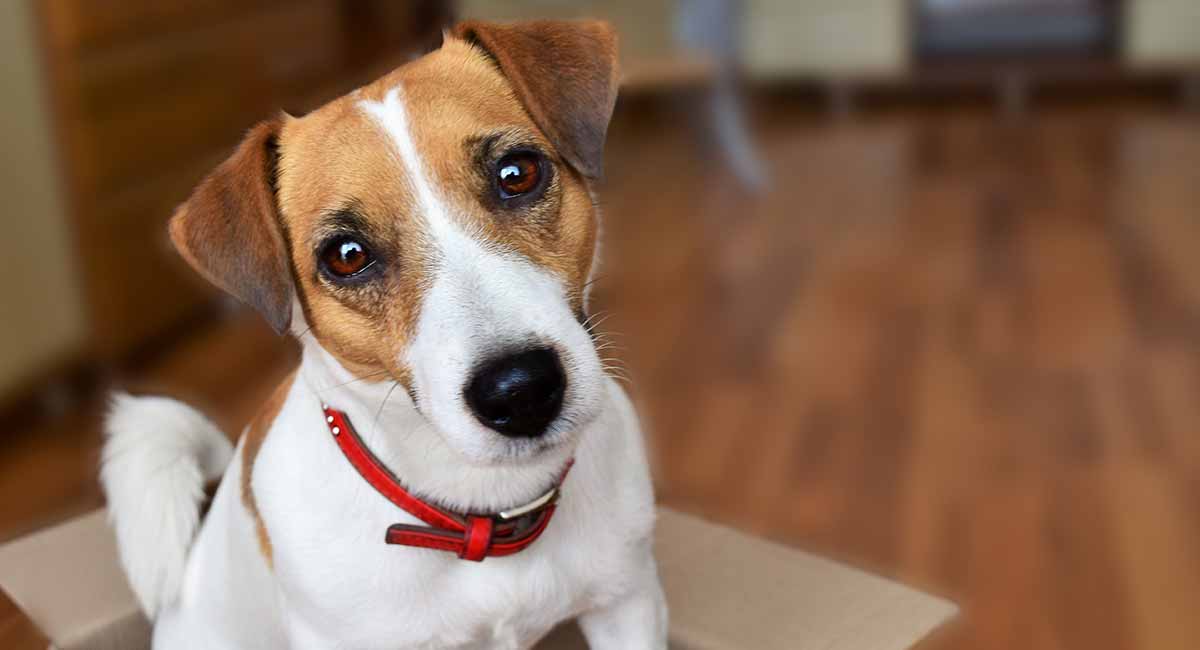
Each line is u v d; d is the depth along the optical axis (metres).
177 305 1.42
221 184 0.51
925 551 0.93
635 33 1.92
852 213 1.75
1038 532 0.95
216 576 0.58
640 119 2.36
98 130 1.27
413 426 0.49
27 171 1.18
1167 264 1.48
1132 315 1.33
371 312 0.49
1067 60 2.27
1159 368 1.20
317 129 0.50
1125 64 2.23
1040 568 0.90
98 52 1.27
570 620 0.59
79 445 1.15
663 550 0.63
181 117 1.44
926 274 1.49
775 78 2.41
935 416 1.14
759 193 1.87
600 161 0.51
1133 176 1.83
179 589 0.60
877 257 1.56
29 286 1.18
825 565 0.62
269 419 0.56
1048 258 1.52
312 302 0.50
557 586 0.52
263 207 0.50
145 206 1.36
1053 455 1.06
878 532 0.96
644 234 1.70
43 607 0.62
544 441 0.47
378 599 0.51
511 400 0.45
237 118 1.58
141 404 0.63
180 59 1.43
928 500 1.00
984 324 1.34
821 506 1.00
